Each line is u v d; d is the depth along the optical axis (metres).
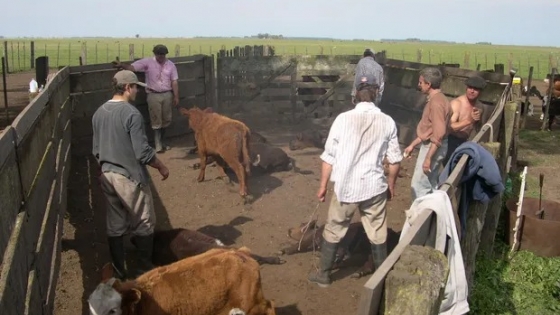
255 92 13.55
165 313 3.75
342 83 13.73
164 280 3.78
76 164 9.43
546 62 51.12
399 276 2.47
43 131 5.03
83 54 22.59
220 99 13.30
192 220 7.02
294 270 5.63
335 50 75.06
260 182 8.71
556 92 14.95
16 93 19.66
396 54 63.84
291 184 8.62
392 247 5.75
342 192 4.84
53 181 5.38
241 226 6.82
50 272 4.21
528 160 11.38
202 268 3.94
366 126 4.77
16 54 46.31
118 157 5.09
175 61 11.58
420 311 2.44
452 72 10.47
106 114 5.11
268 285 5.30
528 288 5.86
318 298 5.05
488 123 6.06
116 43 99.50
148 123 10.98
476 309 5.28
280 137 12.43
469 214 4.94
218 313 4.05
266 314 4.19
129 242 6.20
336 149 4.87
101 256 5.95
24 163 3.61
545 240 6.59
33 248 3.52
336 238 5.12
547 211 7.30
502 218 7.46
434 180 6.10
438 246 3.60
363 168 4.81
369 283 2.37
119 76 5.18
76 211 7.26
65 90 8.61
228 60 13.17
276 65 13.55
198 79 12.30
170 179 8.78
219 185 8.46
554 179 9.91
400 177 9.40
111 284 3.42
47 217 4.35
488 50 93.50
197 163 9.54
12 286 2.70
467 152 4.66
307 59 13.60
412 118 11.36
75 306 4.89
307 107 13.91
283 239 6.44
